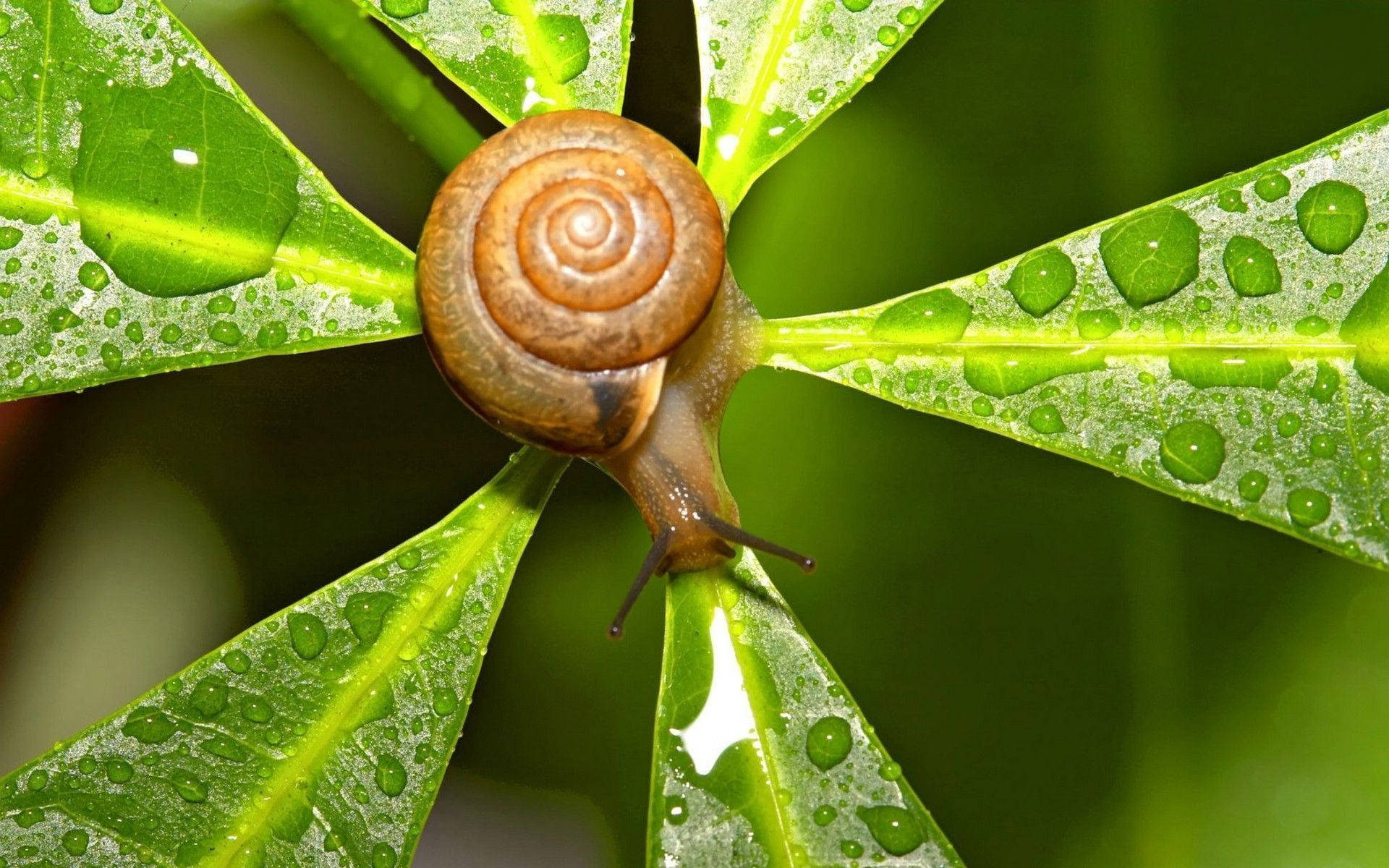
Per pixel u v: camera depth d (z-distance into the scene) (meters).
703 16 0.20
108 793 0.20
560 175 0.20
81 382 0.20
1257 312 0.20
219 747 0.20
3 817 0.20
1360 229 0.20
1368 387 0.20
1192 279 0.20
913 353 0.20
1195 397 0.20
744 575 0.20
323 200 0.20
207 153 0.20
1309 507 0.19
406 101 0.21
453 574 0.20
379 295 0.20
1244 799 0.21
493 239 0.20
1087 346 0.20
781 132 0.20
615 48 0.20
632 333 0.20
